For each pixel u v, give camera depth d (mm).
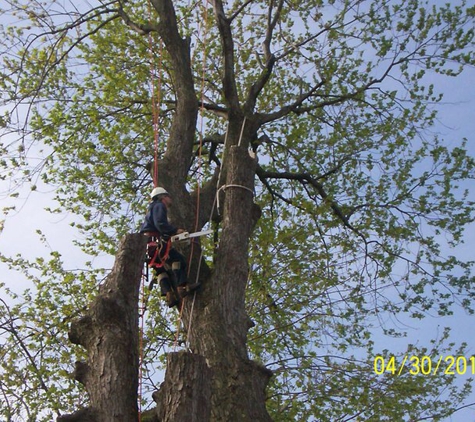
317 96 13508
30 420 10500
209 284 8484
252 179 9055
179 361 6629
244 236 8688
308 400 11609
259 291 12578
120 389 6797
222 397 7582
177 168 9555
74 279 12258
